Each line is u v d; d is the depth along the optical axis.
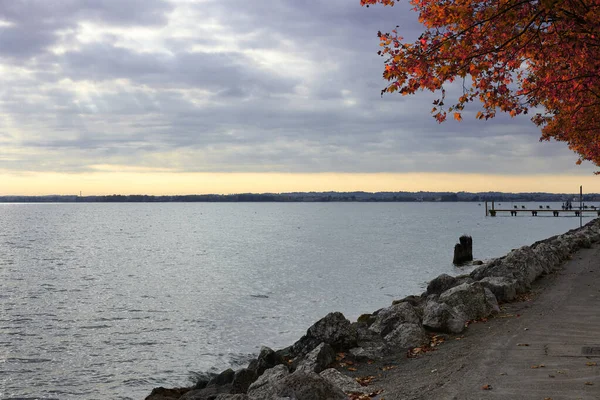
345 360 10.95
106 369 18.80
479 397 8.04
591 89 13.75
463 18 10.15
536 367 9.35
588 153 27.52
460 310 13.64
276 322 24.52
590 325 12.42
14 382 17.70
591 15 9.48
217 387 11.71
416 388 8.77
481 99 11.23
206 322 25.09
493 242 71.00
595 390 8.03
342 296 30.80
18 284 40.41
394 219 165.38
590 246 32.34
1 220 180.38
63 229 126.12
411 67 10.18
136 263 54.47
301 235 92.81
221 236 96.44
